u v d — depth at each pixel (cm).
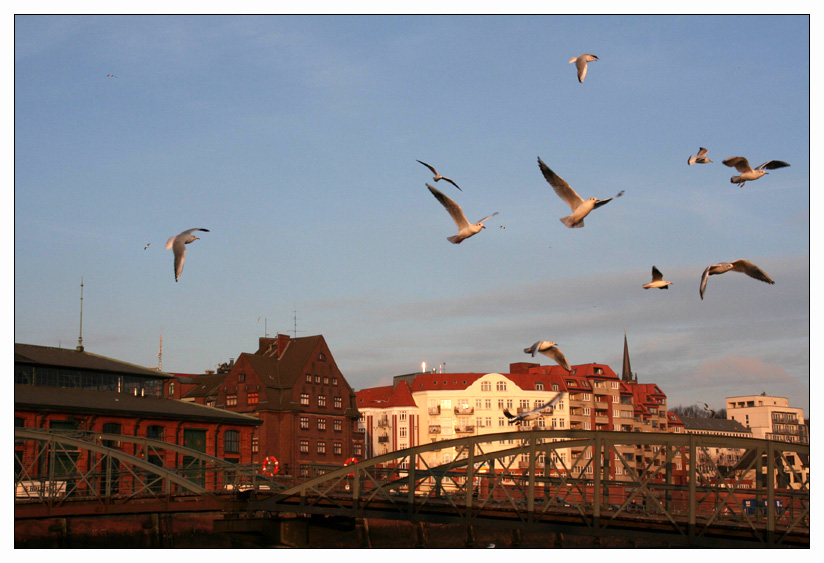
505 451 4631
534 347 2305
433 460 14038
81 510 5719
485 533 8425
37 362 8875
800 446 3978
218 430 9712
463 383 14425
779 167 2628
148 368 10081
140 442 7088
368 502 5041
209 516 7169
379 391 15238
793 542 4000
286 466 10669
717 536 4116
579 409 14950
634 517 4259
